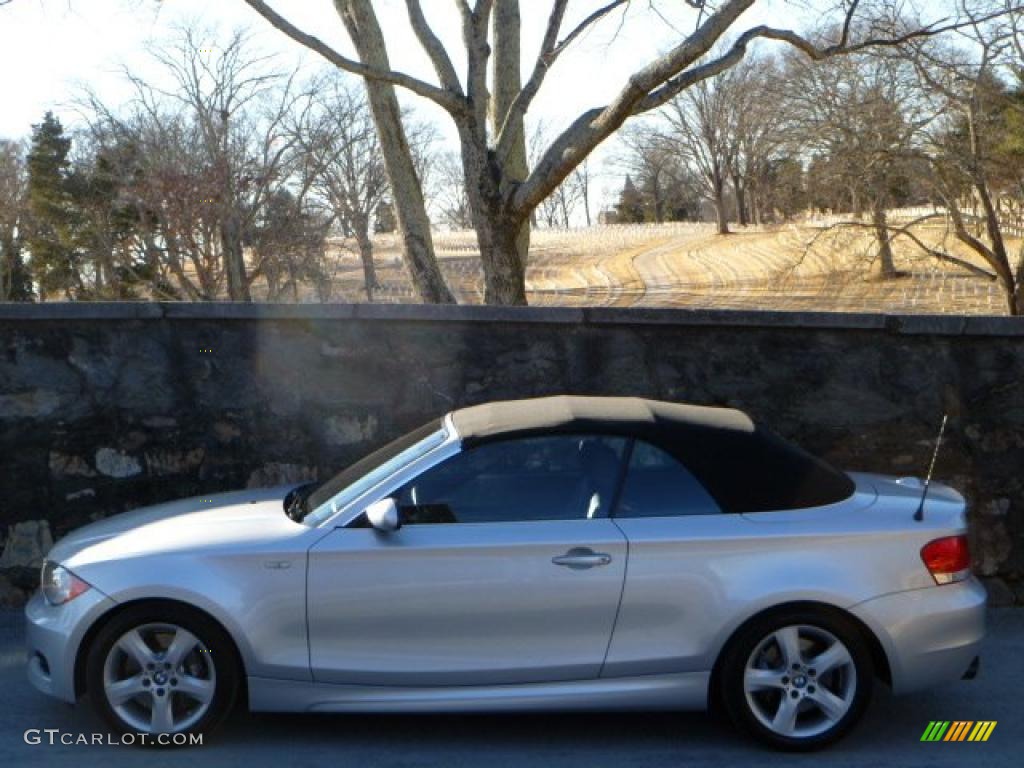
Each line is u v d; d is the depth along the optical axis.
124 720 4.91
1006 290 28.52
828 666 4.90
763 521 4.96
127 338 7.59
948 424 7.64
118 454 7.56
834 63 25.28
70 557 5.10
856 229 29.39
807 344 7.75
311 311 7.68
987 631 6.88
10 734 5.16
